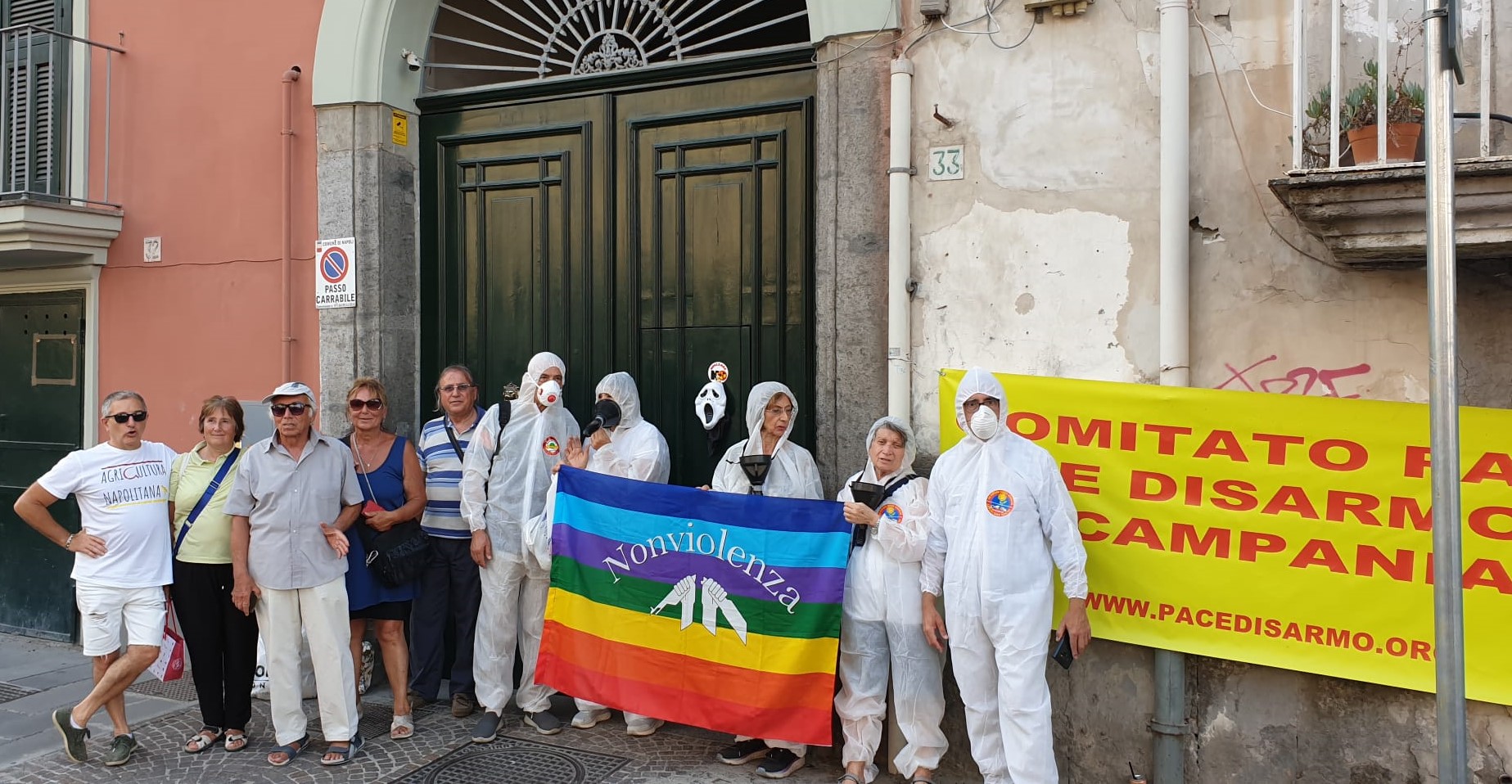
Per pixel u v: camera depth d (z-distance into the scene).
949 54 4.00
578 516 4.27
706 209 4.82
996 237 3.93
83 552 4.19
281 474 4.18
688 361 4.86
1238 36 3.60
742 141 4.73
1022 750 3.37
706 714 4.02
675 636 4.08
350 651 4.41
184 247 5.74
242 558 4.23
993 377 3.52
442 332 5.45
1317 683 3.51
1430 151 2.36
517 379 5.28
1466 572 3.28
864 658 3.85
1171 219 3.60
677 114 4.86
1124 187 3.74
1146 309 3.71
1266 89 3.56
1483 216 2.93
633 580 4.16
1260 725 3.58
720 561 4.02
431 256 5.47
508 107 5.28
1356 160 3.18
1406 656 3.35
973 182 3.96
